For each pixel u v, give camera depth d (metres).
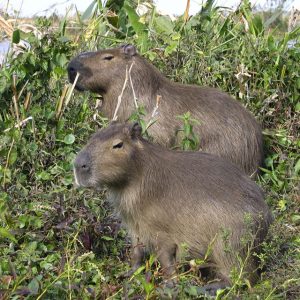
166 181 11.17
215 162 11.48
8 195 12.16
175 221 11.15
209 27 17.14
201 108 13.98
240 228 10.97
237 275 10.44
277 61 15.34
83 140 13.81
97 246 11.66
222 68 15.50
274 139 14.83
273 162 14.60
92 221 11.63
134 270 11.06
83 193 12.11
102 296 9.90
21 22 19.09
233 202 11.08
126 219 11.44
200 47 16.14
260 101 15.23
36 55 14.79
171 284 10.21
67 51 15.34
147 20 18.14
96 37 16.64
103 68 14.27
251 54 15.52
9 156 12.62
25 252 10.88
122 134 11.11
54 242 11.54
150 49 16.23
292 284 10.66
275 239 10.98
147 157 11.20
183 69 15.64
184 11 18.78
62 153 13.34
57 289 9.70
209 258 11.16
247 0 17.55
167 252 11.24
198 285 10.91
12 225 11.31
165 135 13.88
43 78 14.79
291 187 13.79
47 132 13.62
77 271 10.03
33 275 10.39
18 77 14.52
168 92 14.19
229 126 13.90
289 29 18.08
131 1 18.86
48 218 11.75
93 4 17.89
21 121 13.68
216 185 11.18
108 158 10.99
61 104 14.02
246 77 15.34
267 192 13.69
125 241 11.95
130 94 14.27
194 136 13.14
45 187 12.91
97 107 14.86
